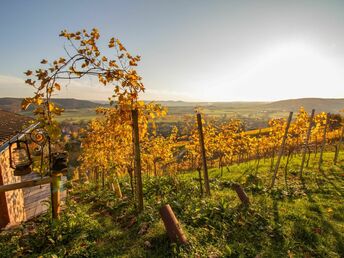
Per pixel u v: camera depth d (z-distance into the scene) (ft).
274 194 34.83
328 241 20.72
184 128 64.95
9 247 19.54
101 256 17.81
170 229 19.17
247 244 19.74
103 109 34.17
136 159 24.86
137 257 17.48
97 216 27.32
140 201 25.20
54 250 18.53
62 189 41.70
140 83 22.76
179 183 38.37
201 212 24.39
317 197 32.55
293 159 66.03
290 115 38.32
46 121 19.60
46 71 19.29
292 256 18.61
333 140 93.61
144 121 28.55
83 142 42.24
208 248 18.58
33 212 35.42
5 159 30.35
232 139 65.62
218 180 46.24
